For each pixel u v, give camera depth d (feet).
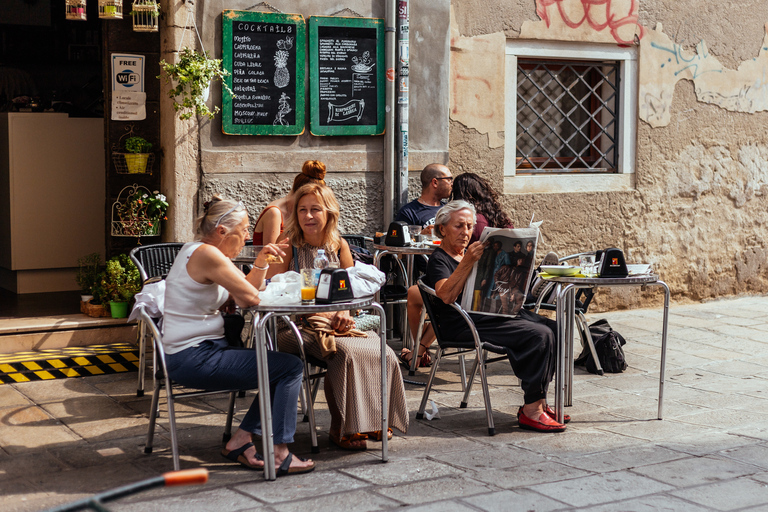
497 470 12.68
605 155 27.14
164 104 20.97
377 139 23.12
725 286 29.01
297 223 14.74
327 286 12.69
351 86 22.48
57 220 25.22
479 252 14.53
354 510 11.04
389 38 22.68
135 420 15.25
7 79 30.76
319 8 22.04
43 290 25.38
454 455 13.47
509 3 24.67
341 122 22.45
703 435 14.60
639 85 26.81
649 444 14.07
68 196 25.31
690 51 27.50
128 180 21.36
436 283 15.08
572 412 16.24
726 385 18.39
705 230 28.40
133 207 20.35
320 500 11.41
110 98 20.86
